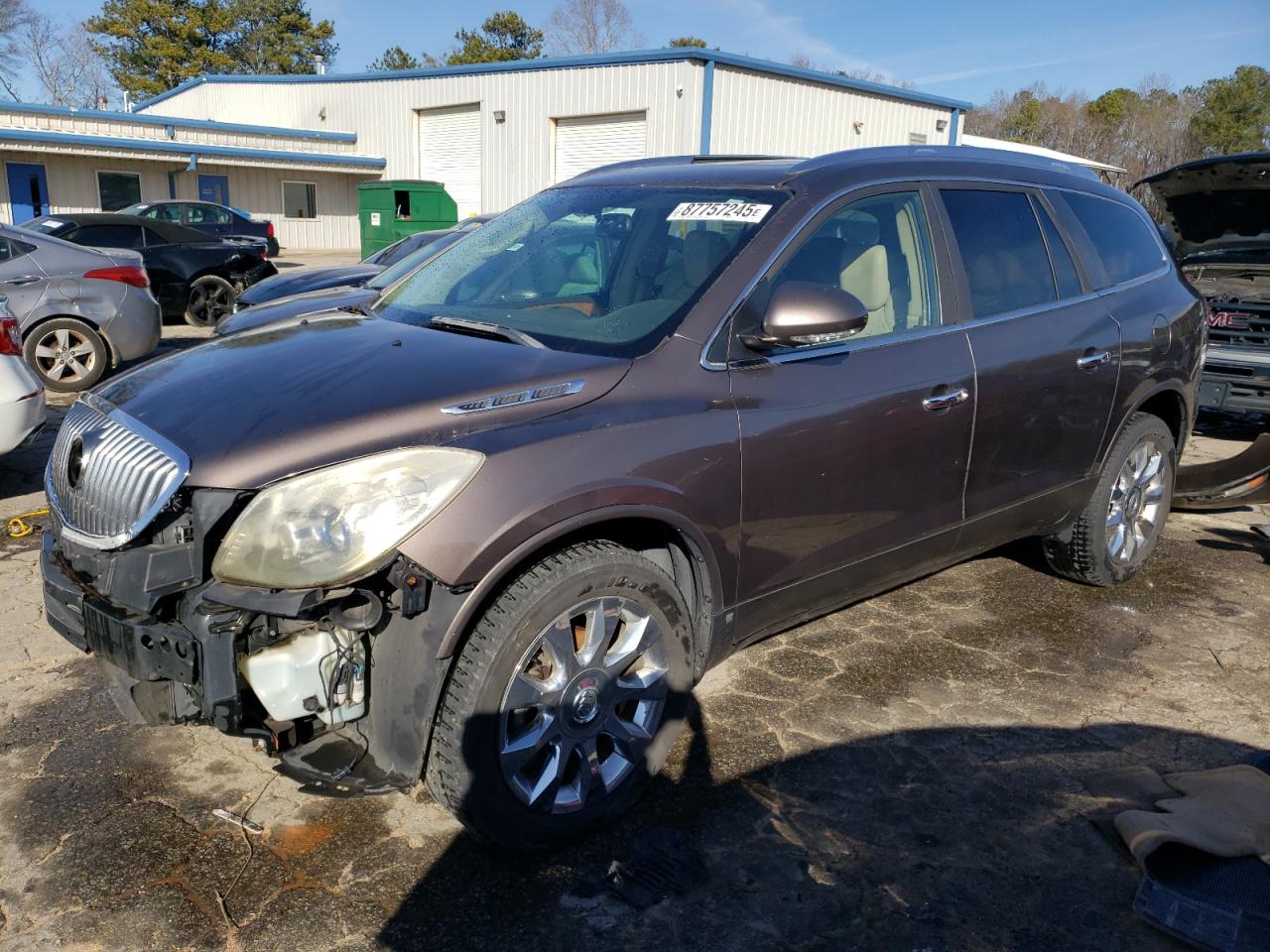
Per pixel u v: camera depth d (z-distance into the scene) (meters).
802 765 3.21
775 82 22.41
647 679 2.84
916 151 3.81
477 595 2.43
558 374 2.76
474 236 4.10
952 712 3.57
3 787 2.99
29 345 8.73
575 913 2.54
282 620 2.45
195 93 35.84
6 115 24.38
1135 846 2.75
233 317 6.82
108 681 2.85
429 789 2.64
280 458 2.42
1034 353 3.83
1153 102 56.72
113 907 2.52
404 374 2.75
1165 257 4.83
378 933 2.46
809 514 3.17
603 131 23.23
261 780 3.08
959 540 3.80
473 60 54.66
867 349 3.31
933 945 2.46
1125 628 4.35
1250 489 5.20
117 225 13.52
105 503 2.59
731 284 3.06
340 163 28.84
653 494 2.70
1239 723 3.55
